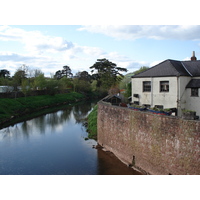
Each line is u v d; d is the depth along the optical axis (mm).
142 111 19688
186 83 25125
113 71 70125
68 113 54750
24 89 63562
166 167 16547
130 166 20844
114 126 24156
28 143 29938
